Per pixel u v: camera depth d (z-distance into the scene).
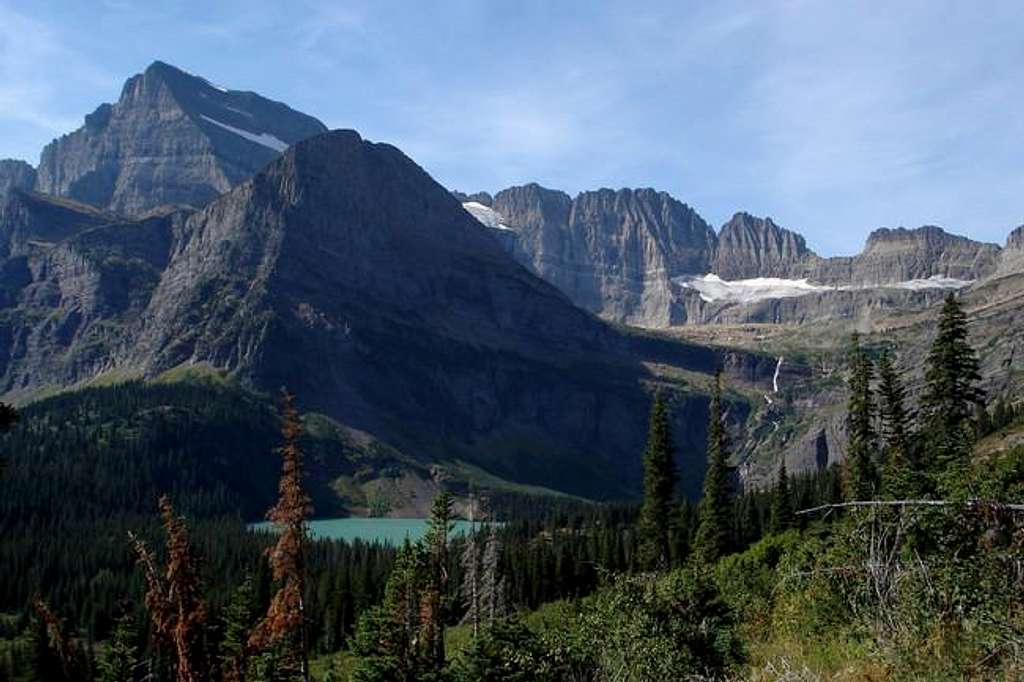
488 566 81.31
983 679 12.00
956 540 13.53
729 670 17.53
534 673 21.06
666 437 84.75
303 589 38.19
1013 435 60.88
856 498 34.12
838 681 13.97
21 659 65.44
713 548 82.25
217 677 36.91
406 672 37.34
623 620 19.48
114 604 129.50
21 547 169.75
